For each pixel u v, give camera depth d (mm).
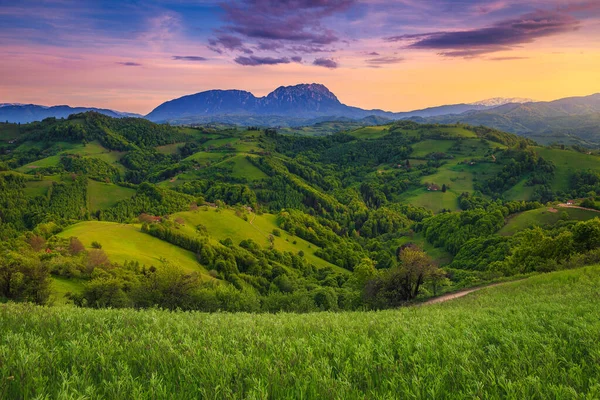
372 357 5043
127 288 49469
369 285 47719
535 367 4715
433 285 44688
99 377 4102
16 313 7086
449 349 5367
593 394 3730
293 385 4023
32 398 3229
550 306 11531
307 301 52312
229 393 3633
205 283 61531
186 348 5137
